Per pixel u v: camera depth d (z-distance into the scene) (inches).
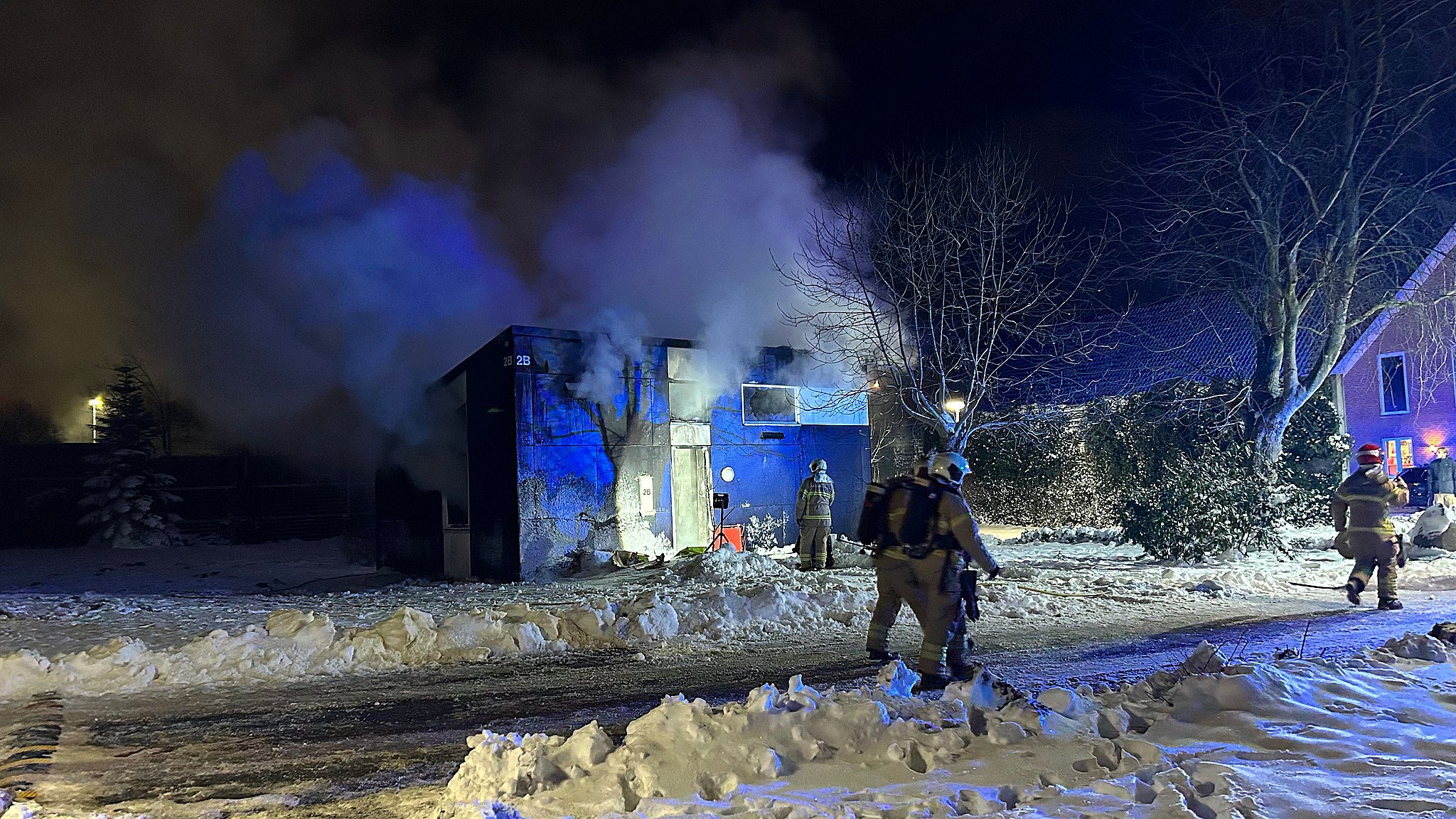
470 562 704.4
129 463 1242.6
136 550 1143.0
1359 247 716.7
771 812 147.6
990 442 1112.2
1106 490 901.8
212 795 197.3
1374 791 148.6
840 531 790.5
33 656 318.7
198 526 1279.5
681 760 169.8
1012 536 951.0
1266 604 442.6
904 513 259.0
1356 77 653.3
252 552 1096.2
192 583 803.4
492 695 301.0
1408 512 884.0
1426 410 994.1
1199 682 202.1
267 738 249.0
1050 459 1027.9
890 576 261.1
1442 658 243.6
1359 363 1048.8
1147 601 455.5
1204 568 559.8
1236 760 167.2
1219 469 612.7
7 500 1248.8
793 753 175.3
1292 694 198.4
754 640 391.5
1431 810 139.5
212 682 324.5
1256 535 605.3
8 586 788.6
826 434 796.6
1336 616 402.3
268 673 333.7
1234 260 729.0
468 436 706.2
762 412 772.0
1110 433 849.5
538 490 653.3
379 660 356.5
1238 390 754.2
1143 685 224.2
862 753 176.4
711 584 532.4
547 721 263.7
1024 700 197.0
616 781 164.1
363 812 183.0
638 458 699.4
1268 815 138.6
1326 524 804.6
